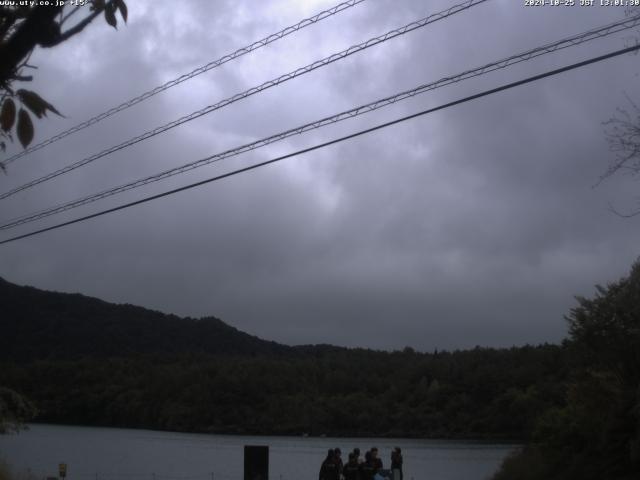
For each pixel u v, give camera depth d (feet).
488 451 248.11
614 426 77.51
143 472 184.34
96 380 384.27
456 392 331.16
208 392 373.61
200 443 308.40
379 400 359.05
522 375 288.51
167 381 386.93
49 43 13.93
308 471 191.11
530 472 89.97
